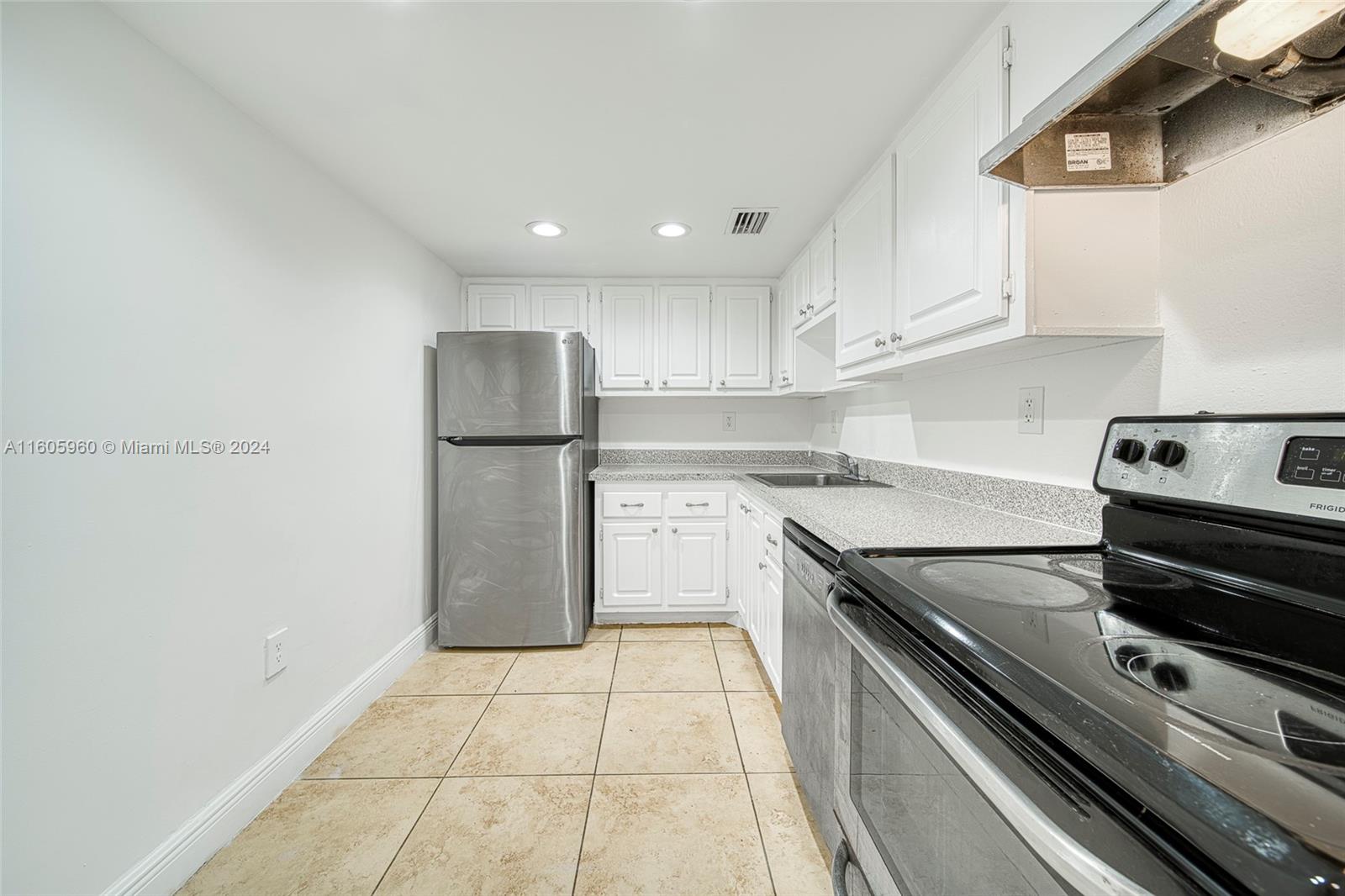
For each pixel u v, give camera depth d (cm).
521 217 224
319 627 179
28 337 99
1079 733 46
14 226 98
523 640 260
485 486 258
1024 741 55
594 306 311
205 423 136
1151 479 87
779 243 256
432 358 267
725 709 204
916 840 77
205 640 135
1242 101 76
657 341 313
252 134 153
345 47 125
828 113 151
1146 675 53
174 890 124
